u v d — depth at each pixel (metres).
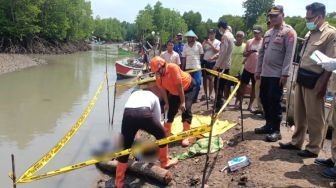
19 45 43.50
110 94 15.12
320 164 5.13
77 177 6.13
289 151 5.75
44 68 27.23
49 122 10.17
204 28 84.38
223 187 5.04
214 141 6.79
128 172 5.98
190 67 9.75
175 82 6.33
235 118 8.30
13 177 4.18
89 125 9.63
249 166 5.41
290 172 4.95
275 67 6.07
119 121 10.13
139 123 5.16
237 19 68.25
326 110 7.05
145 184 5.64
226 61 8.70
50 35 52.50
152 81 8.02
